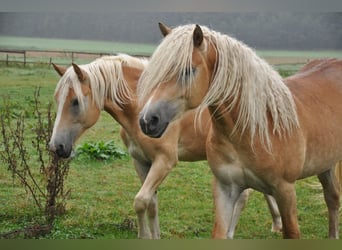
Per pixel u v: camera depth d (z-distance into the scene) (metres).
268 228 7.88
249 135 4.68
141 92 4.48
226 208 5.09
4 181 9.52
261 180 4.91
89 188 9.47
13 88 15.36
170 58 4.19
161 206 8.76
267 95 4.79
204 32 4.50
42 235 6.98
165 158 6.57
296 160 4.93
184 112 4.36
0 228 7.21
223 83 4.43
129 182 9.95
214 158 4.96
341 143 5.76
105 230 7.40
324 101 5.68
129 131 6.70
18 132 8.26
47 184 7.96
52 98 14.84
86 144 11.50
